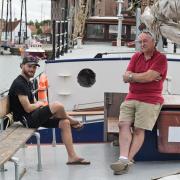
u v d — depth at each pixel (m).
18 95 5.57
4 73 29.03
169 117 5.46
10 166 5.65
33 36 53.19
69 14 14.63
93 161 5.84
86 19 13.05
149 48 5.30
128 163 5.27
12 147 4.68
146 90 5.35
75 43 13.61
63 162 5.80
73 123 5.79
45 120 5.54
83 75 8.42
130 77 5.33
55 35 9.62
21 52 36.59
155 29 4.93
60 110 5.56
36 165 5.70
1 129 5.60
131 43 12.14
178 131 5.48
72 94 8.44
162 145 5.50
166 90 8.26
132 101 5.39
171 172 5.31
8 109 5.63
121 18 11.42
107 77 8.37
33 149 6.49
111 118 6.29
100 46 12.59
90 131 8.23
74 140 8.21
